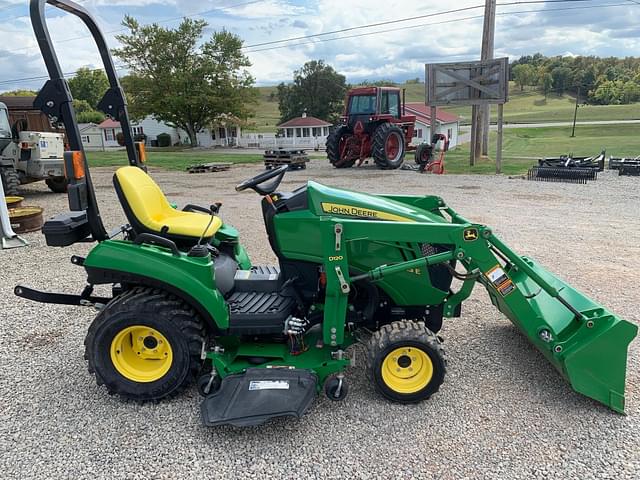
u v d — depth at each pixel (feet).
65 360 11.59
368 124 51.39
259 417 8.48
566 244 20.66
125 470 8.01
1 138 34.01
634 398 9.81
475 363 11.25
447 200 31.37
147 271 9.48
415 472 7.88
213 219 11.38
